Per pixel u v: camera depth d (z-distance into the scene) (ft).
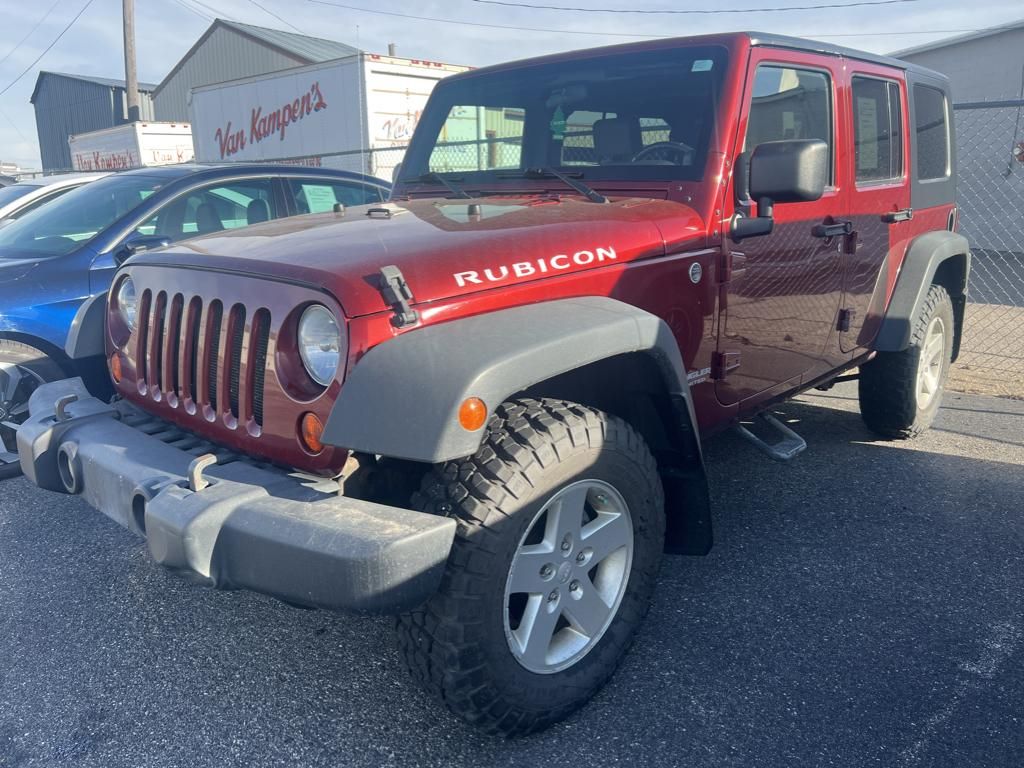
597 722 8.12
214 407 8.36
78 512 13.53
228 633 9.97
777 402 11.88
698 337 9.74
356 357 6.98
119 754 7.89
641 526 8.50
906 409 14.88
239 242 8.92
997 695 8.36
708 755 7.63
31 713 8.52
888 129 13.37
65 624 10.20
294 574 6.45
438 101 13.02
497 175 11.77
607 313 7.84
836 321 12.39
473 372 6.59
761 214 9.87
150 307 9.25
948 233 15.17
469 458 7.22
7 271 15.12
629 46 11.24
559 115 11.40
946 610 9.95
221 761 7.76
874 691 8.47
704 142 9.92
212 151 55.62
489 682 7.22
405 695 8.70
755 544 11.73
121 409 9.64
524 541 7.53
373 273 7.27
